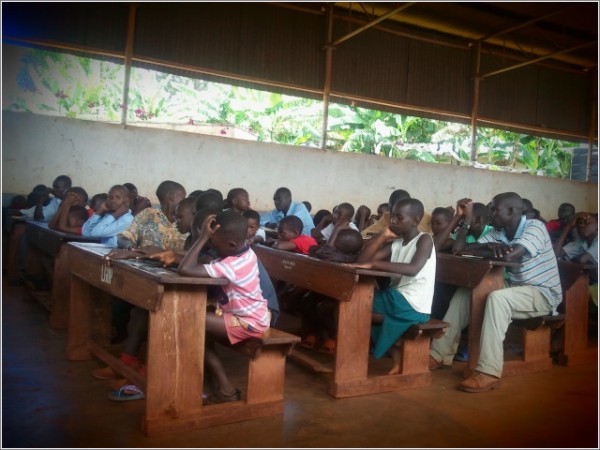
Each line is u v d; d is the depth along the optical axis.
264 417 2.76
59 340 3.93
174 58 8.77
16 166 7.84
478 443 2.56
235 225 2.63
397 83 10.47
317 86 9.82
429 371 3.47
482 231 4.30
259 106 9.59
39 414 2.61
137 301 2.63
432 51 10.77
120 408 2.76
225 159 9.13
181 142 8.82
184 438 2.46
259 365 2.75
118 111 8.56
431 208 10.96
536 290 3.60
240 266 2.64
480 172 11.34
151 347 2.47
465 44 11.06
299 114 9.88
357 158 10.19
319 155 9.84
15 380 3.06
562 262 4.23
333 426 2.69
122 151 8.47
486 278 3.64
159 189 3.90
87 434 2.42
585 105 12.45
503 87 11.50
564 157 12.56
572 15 9.73
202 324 2.60
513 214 3.77
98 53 8.34
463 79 11.12
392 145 10.82
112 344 3.87
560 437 2.67
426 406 3.05
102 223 4.34
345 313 3.13
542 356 3.91
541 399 3.24
